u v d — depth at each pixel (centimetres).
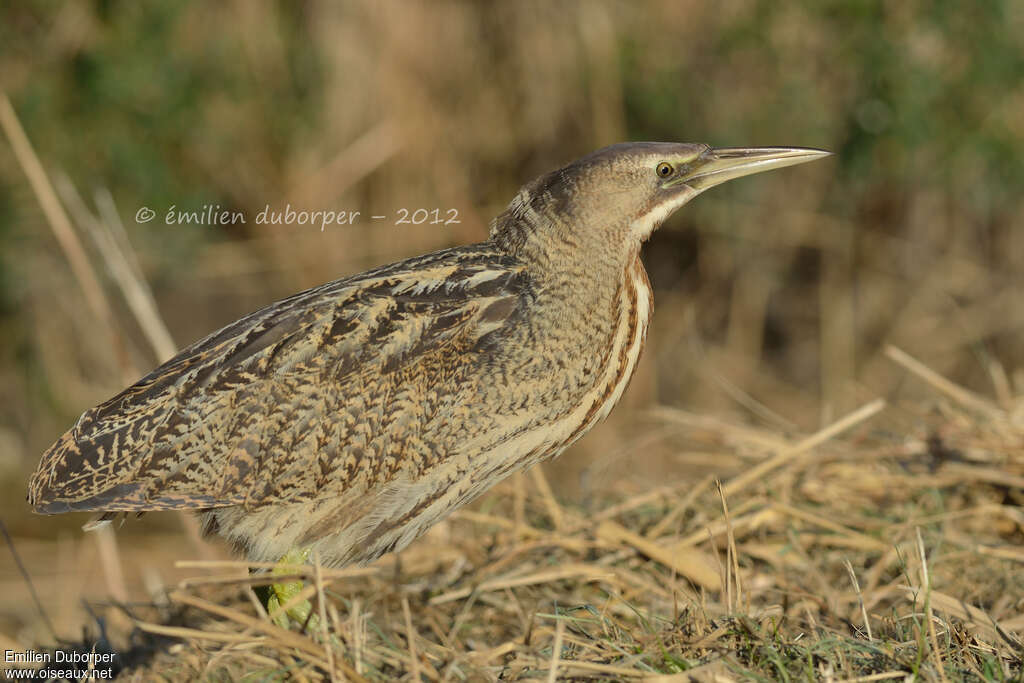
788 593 834
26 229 1592
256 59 1638
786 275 1833
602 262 829
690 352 1805
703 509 962
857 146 1662
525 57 1705
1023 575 866
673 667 690
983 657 699
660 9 1731
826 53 1697
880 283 1802
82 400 1695
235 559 826
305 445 767
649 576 893
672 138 1733
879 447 1057
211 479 764
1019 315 1750
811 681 663
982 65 1617
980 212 1772
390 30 1658
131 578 1421
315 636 738
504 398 799
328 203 1669
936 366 1762
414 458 786
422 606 875
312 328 776
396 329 783
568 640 735
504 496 1020
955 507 970
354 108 1664
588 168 838
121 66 1544
